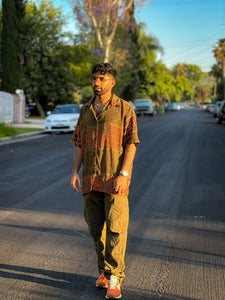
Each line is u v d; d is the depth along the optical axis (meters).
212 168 9.98
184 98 157.62
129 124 3.17
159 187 7.69
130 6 37.69
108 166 3.16
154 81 59.62
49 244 4.55
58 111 22.28
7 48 28.58
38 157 11.84
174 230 5.11
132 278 3.67
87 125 3.23
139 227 5.22
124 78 44.22
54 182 8.15
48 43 40.88
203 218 5.66
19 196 6.91
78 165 3.40
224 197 6.92
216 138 18.70
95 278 3.67
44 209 6.06
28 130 21.56
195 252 4.36
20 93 28.06
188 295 3.35
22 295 3.31
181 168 9.93
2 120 25.77
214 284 3.57
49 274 3.74
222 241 4.72
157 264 4.01
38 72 40.41
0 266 3.92
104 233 3.39
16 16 28.92
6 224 5.30
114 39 39.06
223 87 77.75
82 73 42.28
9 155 12.31
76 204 6.37
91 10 36.12
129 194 7.08
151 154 12.53
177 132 22.11
